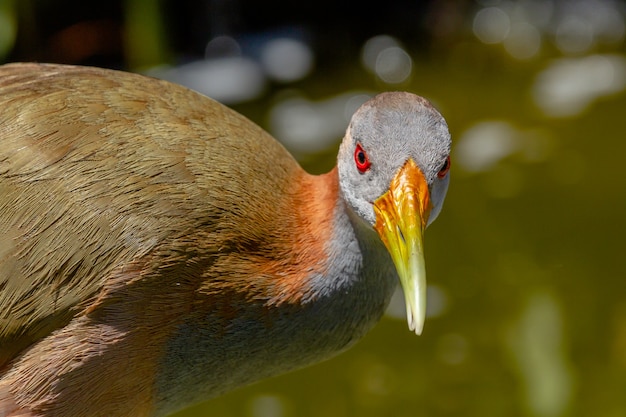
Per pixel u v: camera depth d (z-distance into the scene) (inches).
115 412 281.1
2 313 270.8
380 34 593.6
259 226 282.7
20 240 270.2
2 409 273.0
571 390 382.9
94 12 536.1
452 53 587.8
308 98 542.0
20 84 286.2
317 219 289.4
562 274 448.5
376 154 273.6
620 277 449.1
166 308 273.6
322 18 597.3
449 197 489.1
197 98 302.2
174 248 270.8
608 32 610.2
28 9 504.4
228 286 277.6
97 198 271.3
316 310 287.7
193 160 281.6
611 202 486.3
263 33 586.9
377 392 403.9
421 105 278.1
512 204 485.1
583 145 520.1
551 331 394.9
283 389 408.5
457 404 395.9
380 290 296.5
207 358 285.3
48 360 270.2
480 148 515.5
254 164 291.6
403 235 263.4
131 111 284.7
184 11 569.6
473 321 430.3
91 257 268.5
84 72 296.4
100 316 269.4
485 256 459.8
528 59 586.2
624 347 416.8
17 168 272.5
